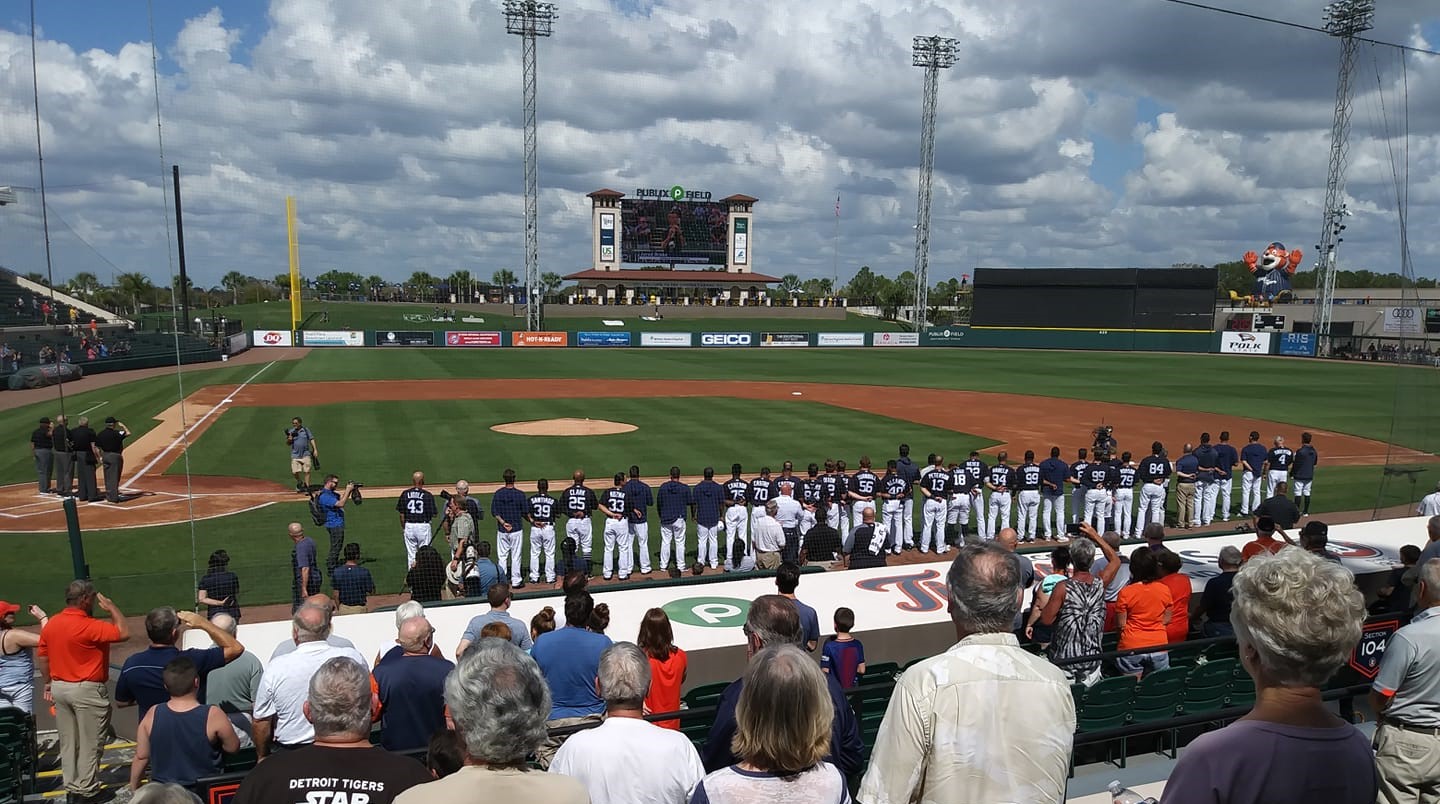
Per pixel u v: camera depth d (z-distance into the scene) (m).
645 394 39.94
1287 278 89.44
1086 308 74.25
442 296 114.25
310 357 57.16
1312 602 2.40
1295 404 38.78
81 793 7.02
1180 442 29.09
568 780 2.99
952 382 47.25
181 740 5.35
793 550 15.04
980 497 17.84
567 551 13.65
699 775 3.61
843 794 2.92
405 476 21.73
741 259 100.69
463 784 2.91
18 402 18.14
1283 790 2.41
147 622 6.41
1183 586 7.48
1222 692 6.71
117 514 17.92
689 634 7.91
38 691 9.64
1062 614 6.68
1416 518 12.20
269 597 13.19
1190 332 71.94
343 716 3.38
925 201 73.31
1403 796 3.89
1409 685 3.88
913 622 8.29
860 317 105.81
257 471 22.22
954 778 2.81
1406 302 14.23
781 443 26.81
